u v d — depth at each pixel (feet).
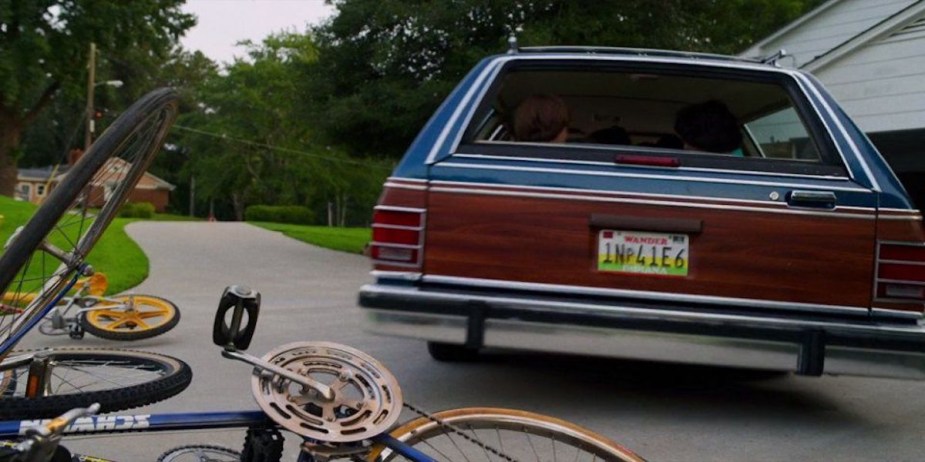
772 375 20.81
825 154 15.52
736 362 14.83
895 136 42.34
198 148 233.14
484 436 14.42
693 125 18.62
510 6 50.37
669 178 15.20
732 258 15.03
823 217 15.03
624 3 50.52
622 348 14.87
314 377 9.03
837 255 15.02
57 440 6.60
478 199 15.19
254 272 48.08
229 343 8.34
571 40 49.67
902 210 15.05
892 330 14.80
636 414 16.85
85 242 9.52
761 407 17.80
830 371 14.82
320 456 7.96
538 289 15.07
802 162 15.43
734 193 15.12
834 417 17.20
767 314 14.99
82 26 111.75
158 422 7.99
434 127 15.66
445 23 51.01
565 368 20.81
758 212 15.06
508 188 15.19
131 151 9.10
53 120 243.19
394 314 15.05
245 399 17.04
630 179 15.20
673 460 14.10
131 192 9.66
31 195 239.71
